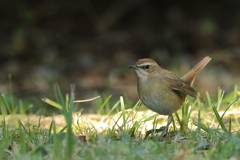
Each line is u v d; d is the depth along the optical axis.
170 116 7.86
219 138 6.63
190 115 8.34
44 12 18.44
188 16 18.02
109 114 9.59
